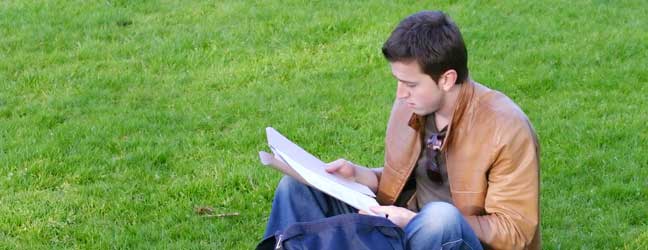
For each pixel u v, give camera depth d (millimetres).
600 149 7191
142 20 9938
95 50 9172
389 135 4715
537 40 9422
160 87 8461
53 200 6398
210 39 9438
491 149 4297
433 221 4129
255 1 10438
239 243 5922
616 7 10359
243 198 6461
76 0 10406
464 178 4383
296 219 4625
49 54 9102
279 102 8102
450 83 4273
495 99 4359
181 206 6367
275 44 9367
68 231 6051
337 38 9516
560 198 6441
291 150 4645
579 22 9891
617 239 5918
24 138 7336
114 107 8016
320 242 4105
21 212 6215
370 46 9211
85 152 7105
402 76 4270
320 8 10219
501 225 4270
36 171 6789
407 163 4641
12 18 9859
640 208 6309
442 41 4191
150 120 7738
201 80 8617
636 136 7367
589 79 8555
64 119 7777
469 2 10398
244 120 7742
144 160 7000
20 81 8484
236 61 9016
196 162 7004
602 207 6340
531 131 4336
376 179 4859
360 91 8352
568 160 7008
